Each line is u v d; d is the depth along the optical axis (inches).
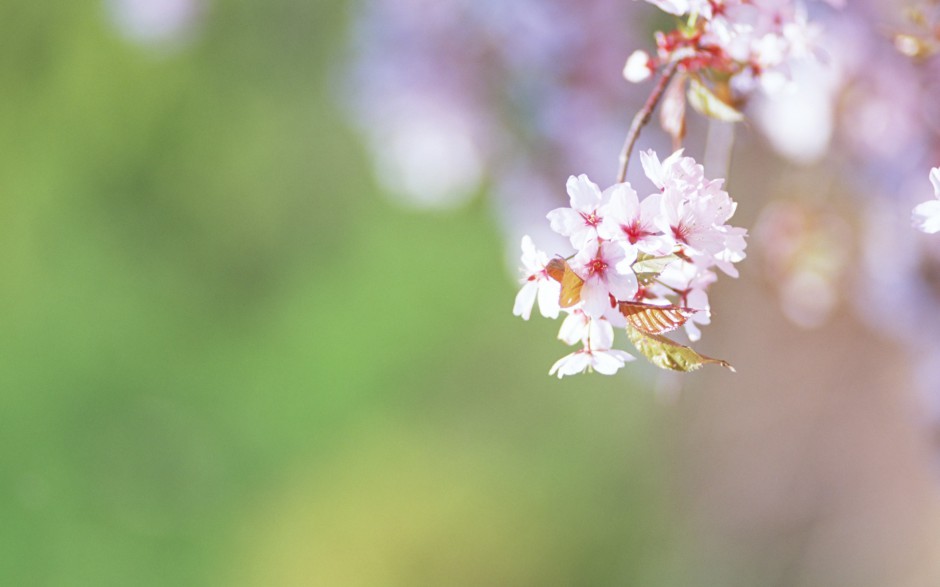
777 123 74.8
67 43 164.7
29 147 173.0
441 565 187.6
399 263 191.2
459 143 85.3
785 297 84.7
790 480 152.2
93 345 193.6
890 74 73.2
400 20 86.1
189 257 191.0
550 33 81.0
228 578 191.3
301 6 155.7
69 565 188.4
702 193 56.9
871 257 78.9
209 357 197.3
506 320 190.2
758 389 150.0
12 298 190.2
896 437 141.8
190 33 119.2
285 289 195.9
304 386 197.2
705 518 158.1
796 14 61.1
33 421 191.8
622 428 178.2
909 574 138.7
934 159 74.7
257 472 197.8
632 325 56.7
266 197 183.9
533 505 184.4
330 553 192.4
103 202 182.9
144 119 171.3
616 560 171.9
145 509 192.9
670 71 60.4
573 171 82.0
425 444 194.5
